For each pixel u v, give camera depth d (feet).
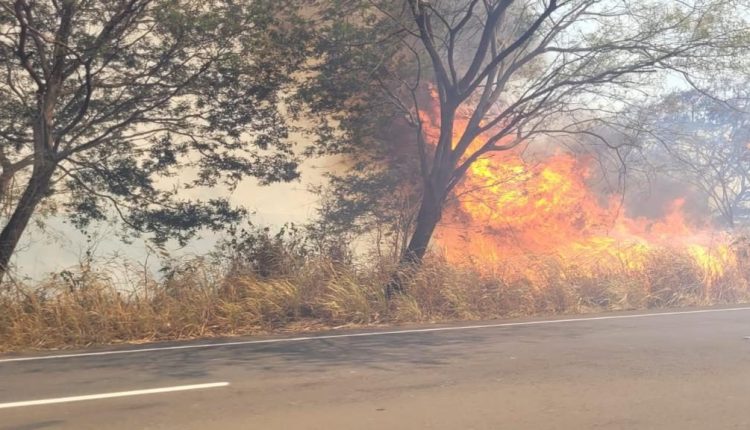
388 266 42.63
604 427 17.92
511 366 25.35
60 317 32.42
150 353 28.91
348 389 21.91
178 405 20.06
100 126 42.47
